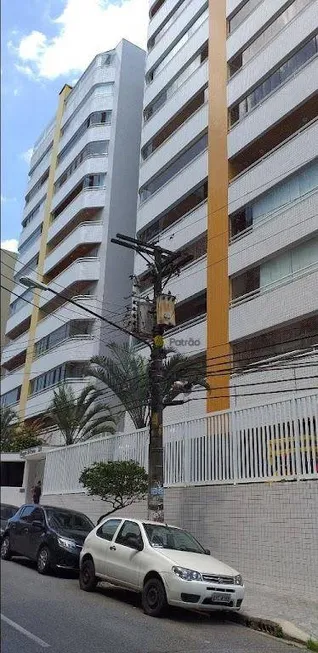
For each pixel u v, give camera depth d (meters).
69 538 11.96
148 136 30.50
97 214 35.34
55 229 39.00
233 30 24.81
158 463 12.62
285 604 9.27
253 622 8.30
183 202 26.61
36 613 7.94
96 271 33.34
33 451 27.58
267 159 21.06
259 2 23.39
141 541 9.19
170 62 30.02
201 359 22.53
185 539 9.59
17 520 14.30
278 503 10.89
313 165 19.02
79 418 25.55
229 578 8.38
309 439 10.62
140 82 38.38
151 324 14.12
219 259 22.47
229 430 12.64
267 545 10.90
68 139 40.78
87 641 6.53
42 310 39.22
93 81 38.62
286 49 21.28
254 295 20.44
